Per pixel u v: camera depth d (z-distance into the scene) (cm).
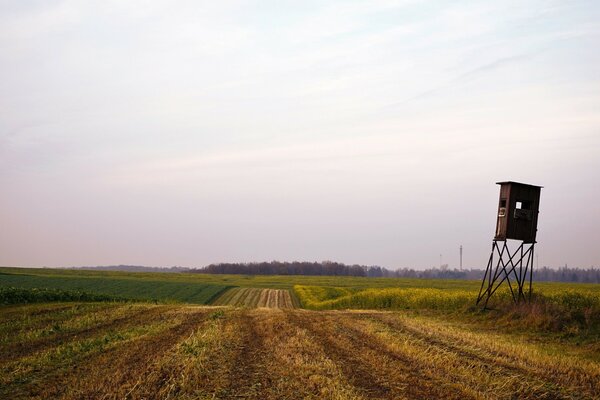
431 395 1241
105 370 1483
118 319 2834
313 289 7700
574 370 1565
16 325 2572
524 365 1611
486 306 3156
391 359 1667
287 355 1731
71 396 1219
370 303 4381
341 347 1902
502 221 3150
